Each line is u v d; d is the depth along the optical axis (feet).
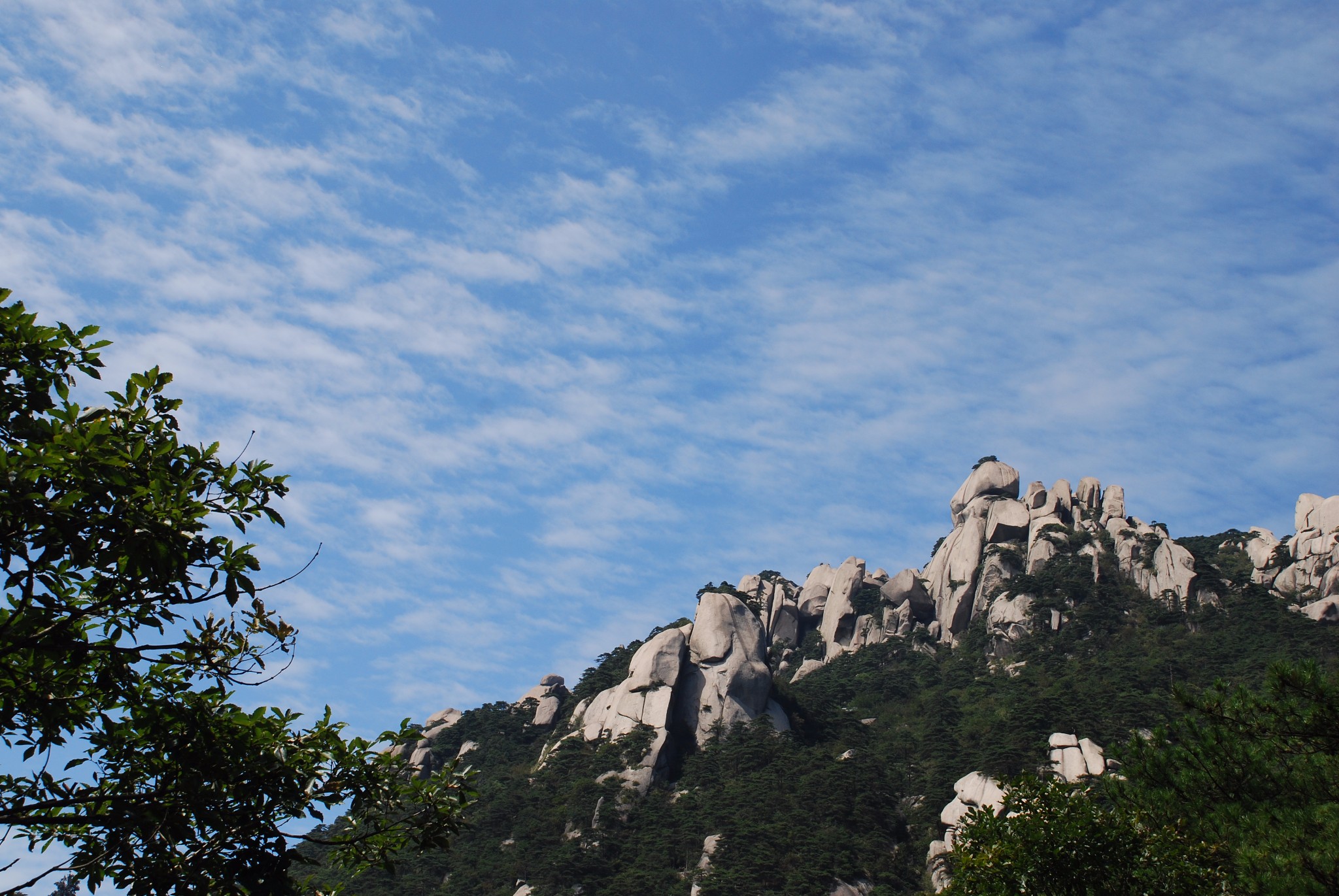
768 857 304.71
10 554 43.57
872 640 538.88
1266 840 80.94
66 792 48.24
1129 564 497.87
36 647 43.78
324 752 53.47
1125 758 102.17
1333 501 508.94
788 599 594.65
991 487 586.86
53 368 50.03
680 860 324.60
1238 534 560.20
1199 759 92.79
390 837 54.24
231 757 49.67
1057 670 437.99
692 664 422.41
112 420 51.11
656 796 362.94
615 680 439.63
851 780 344.90
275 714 53.21
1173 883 84.69
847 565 588.09
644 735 384.27
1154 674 413.18
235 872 46.80
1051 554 520.01
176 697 51.52
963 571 539.70
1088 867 88.07
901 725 427.33
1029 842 90.07
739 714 404.98
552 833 338.95
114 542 45.83
